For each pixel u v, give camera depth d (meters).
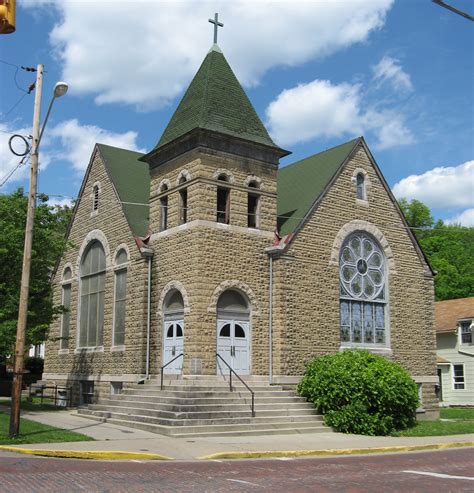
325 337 27.19
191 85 28.56
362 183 30.50
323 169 30.28
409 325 30.81
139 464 14.35
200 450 16.69
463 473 13.69
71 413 25.61
